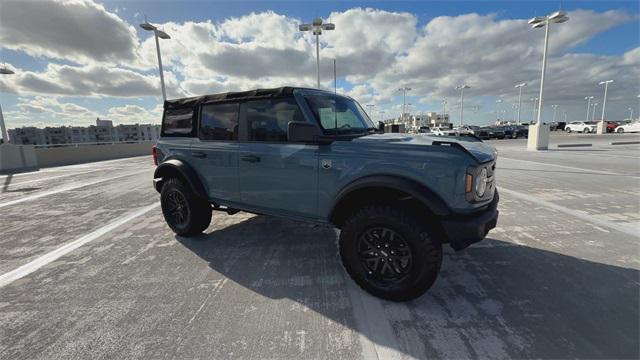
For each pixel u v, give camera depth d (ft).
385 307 8.66
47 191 27.40
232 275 10.69
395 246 8.85
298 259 11.94
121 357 6.87
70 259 12.25
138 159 61.72
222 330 7.75
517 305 8.59
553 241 13.05
